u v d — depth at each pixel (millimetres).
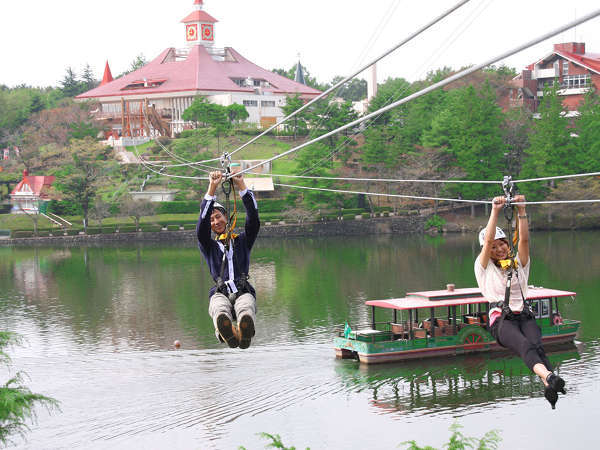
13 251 119812
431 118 146625
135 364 49750
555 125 124875
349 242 119062
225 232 10742
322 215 133625
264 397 42156
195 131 167875
